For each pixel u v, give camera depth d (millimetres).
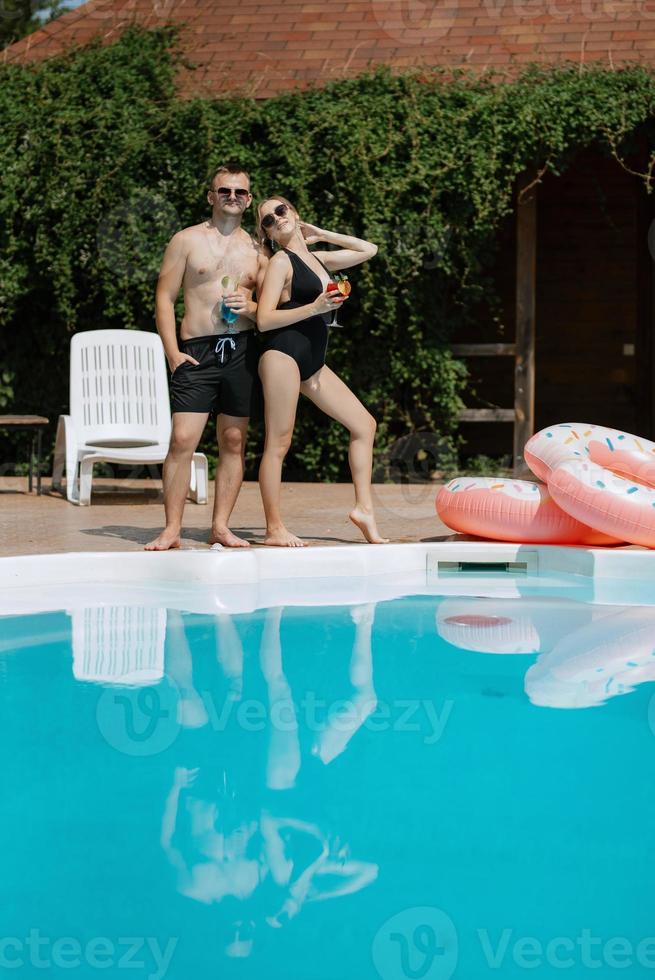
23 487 9992
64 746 3223
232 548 6301
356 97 10266
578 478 6094
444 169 10172
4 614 5070
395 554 6258
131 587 5766
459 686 3912
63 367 11125
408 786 2912
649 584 5980
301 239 6234
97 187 10328
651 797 2842
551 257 14406
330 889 2324
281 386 6172
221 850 2510
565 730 3400
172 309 6211
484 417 11047
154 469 11258
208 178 10336
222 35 12086
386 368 10797
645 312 13859
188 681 3967
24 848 2506
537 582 6035
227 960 2031
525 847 2533
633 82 10258
